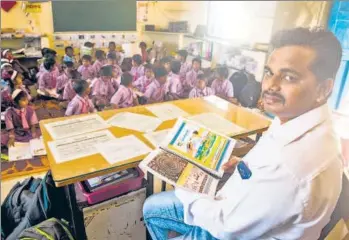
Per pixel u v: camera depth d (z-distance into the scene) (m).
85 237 1.06
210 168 0.97
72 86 1.66
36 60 1.54
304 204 0.63
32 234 1.05
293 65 0.64
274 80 0.68
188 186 0.88
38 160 1.67
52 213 1.19
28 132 1.74
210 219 0.78
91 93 1.67
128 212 1.12
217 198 0.84
